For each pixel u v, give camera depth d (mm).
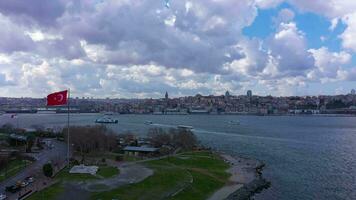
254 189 187750
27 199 140250
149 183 170000
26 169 193250
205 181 190125
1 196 142500
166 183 174375
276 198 176625
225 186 190125
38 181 166625
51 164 189750
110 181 168375
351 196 181250
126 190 157125
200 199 164000
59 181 165750
